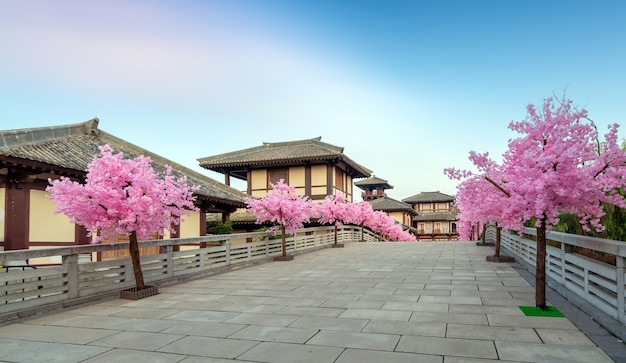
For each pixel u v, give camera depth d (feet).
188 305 27.71
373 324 21.57
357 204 100.48
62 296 27.53
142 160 31.17
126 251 50.03
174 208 32.83
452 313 23.59
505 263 47.26
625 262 18.94
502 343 17.88
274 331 20.70
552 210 22.15
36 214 39.17
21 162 34.37
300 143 110.93
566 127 21.94
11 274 24.40
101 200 28.37
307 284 35.32
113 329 21.81
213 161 103.40
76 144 48.78
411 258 54.95
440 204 216.13
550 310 23.35
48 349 18.58
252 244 53.47
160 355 17.49
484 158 23.68
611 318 19.94
